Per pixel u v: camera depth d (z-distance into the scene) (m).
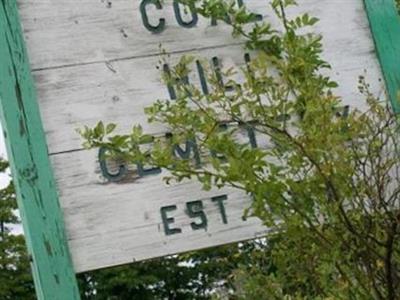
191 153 3.51
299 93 3.64
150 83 3.57
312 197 3.33
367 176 3.55
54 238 3.40
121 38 3.58
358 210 3.36
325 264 3.41
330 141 3.31
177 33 3.63
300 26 3.53
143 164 3.46
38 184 3.42
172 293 23.55
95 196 3.45
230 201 3.54
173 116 3.40
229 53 3.64
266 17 3.72
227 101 3.44
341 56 3.79
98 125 3.36
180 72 3.49
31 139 3.44
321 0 3.81
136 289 23.59
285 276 3.59
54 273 3.38
